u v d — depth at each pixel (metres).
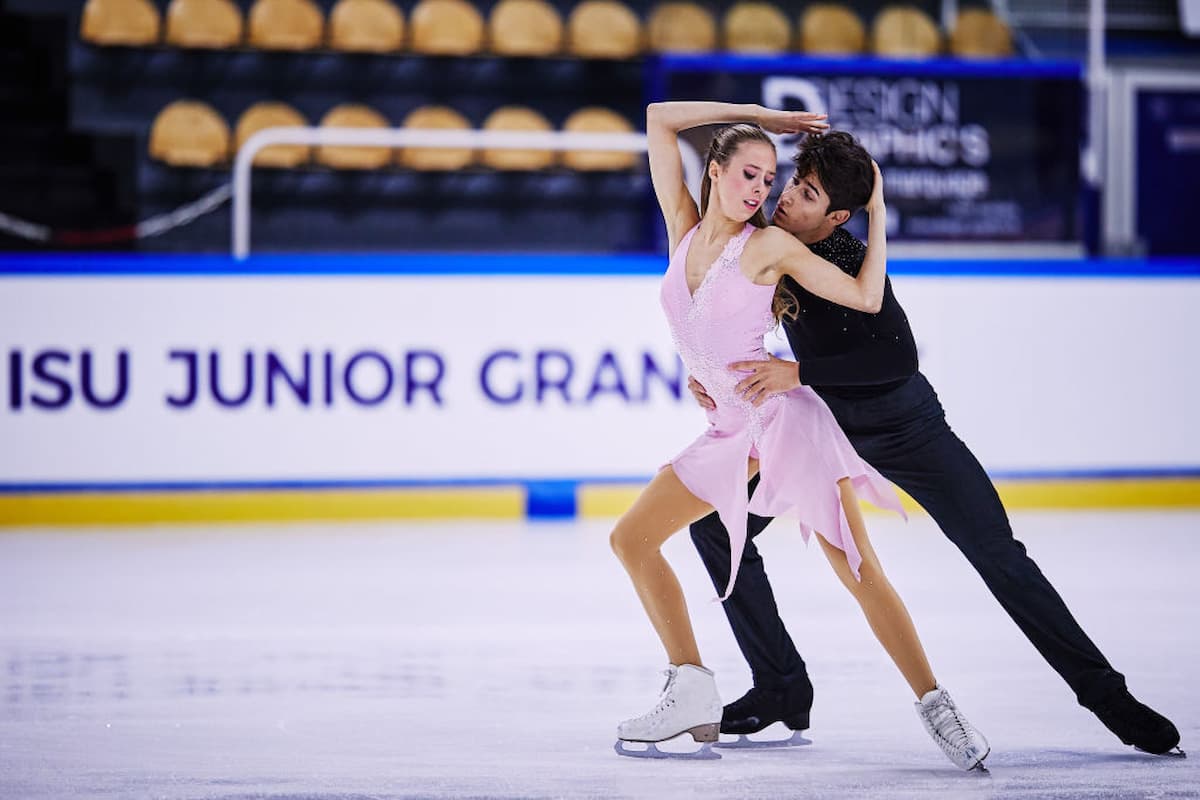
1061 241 32.84
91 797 10.98
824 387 12.45
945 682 15.36
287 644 17.38
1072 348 30.81
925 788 11.27
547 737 13.01
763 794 11.09
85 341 28.11
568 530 27.59
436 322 28.95
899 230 32.41
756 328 12.08
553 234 36.69
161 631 18.17
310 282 28.58
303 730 13.25
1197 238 37.69
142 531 27.50
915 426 12.23
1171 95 37.62
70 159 36.09
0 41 37.19
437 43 39.00
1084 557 24.09
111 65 37.22
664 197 12.65
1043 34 38.50
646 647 17.19
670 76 32.25
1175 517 29.59
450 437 29.06
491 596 20.62
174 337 28.33
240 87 37.66
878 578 12.10
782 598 20.39
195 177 36.12
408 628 18.34
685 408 29.70
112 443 28.19
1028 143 32.69
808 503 12.08
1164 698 14.39
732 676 15.55
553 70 38.69
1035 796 11.04
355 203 36.22
